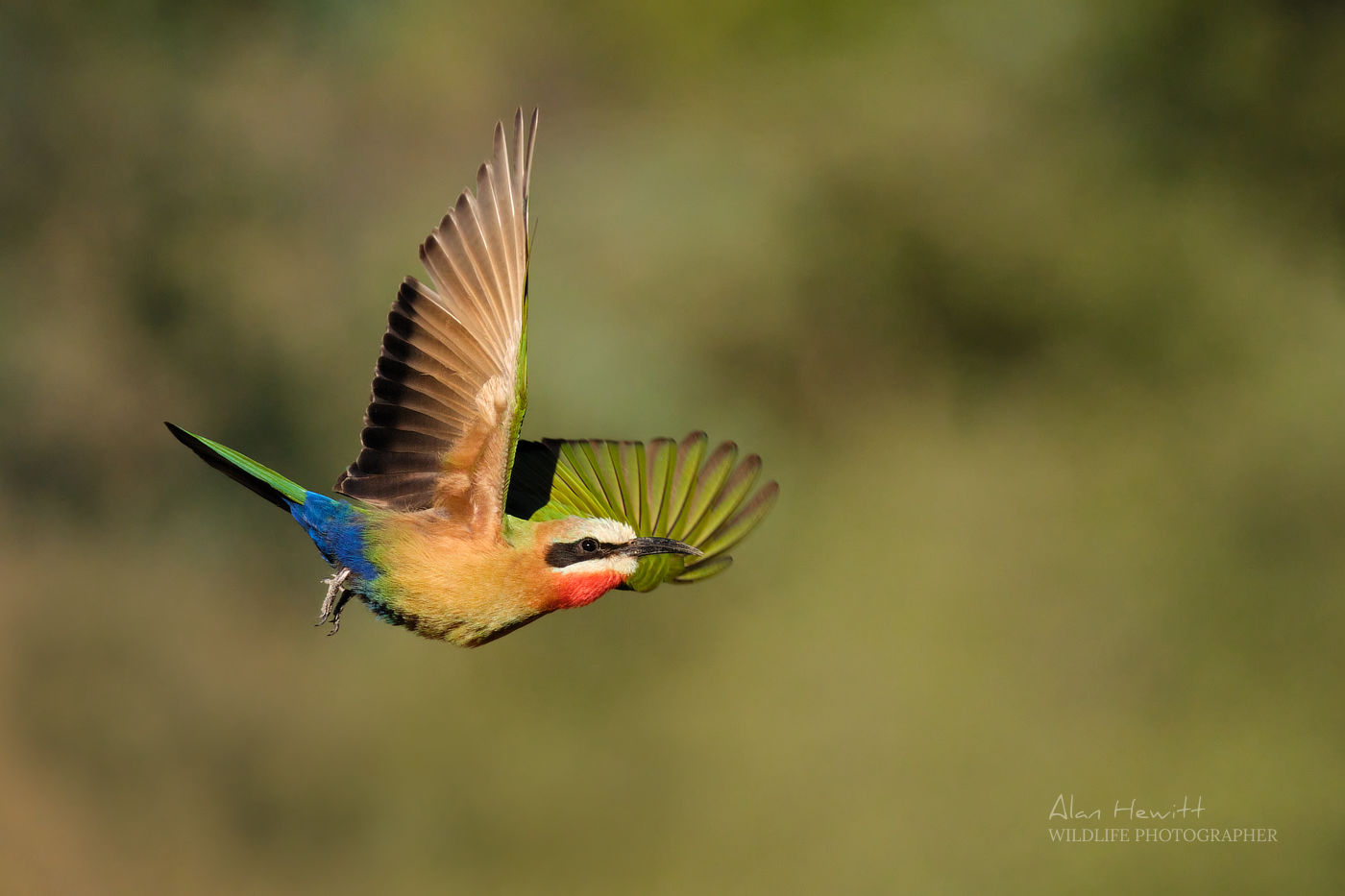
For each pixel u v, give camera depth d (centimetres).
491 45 1761
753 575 1537
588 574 673
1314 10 1847
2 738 1495
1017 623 1470
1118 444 1667
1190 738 1391
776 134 1802
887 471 1669
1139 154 1838
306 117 1658
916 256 1797
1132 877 1299
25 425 1555
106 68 1567
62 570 1561
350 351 1602
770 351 1755
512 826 1386
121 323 1570
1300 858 1292
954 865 1307
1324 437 1634
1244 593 1500
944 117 1803
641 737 1413
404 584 659
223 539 1592
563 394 1636
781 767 1374
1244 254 1784
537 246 1717
